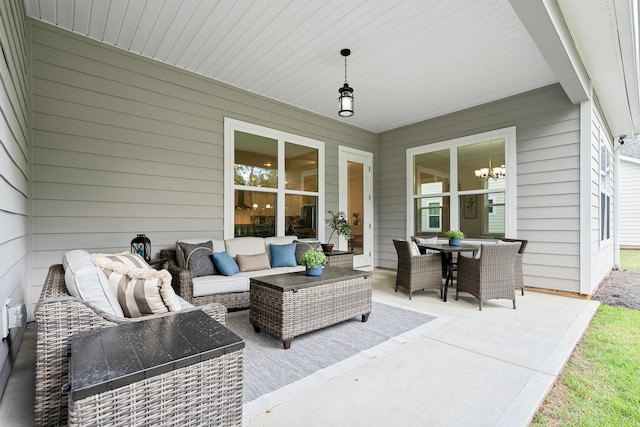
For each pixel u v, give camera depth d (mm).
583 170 4039
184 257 3400
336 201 5805
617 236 6547
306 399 1772
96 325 1449
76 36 3168
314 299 2643
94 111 3270
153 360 1108
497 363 2209
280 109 4949
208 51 3508
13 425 1506
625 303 3875
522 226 4543
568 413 1715
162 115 3725
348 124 6051
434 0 2689
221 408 1241
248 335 2750
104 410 971
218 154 4199
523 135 4566
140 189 3553
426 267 4137
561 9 2777
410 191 6059
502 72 3969
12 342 2096
